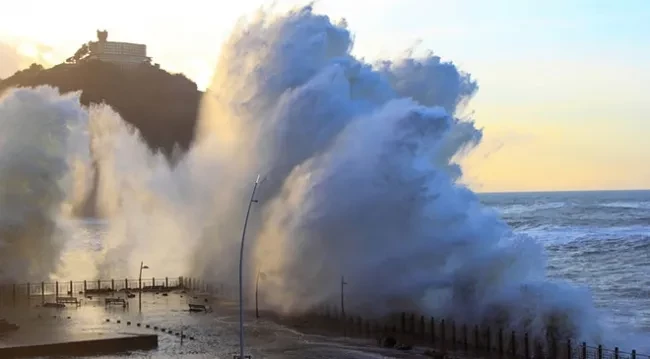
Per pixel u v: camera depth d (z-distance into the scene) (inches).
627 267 4923.7
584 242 6609.3
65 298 3240.7
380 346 2274.9
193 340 2396.7
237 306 3107.8
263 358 2132.1
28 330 2490.2
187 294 3523.6
